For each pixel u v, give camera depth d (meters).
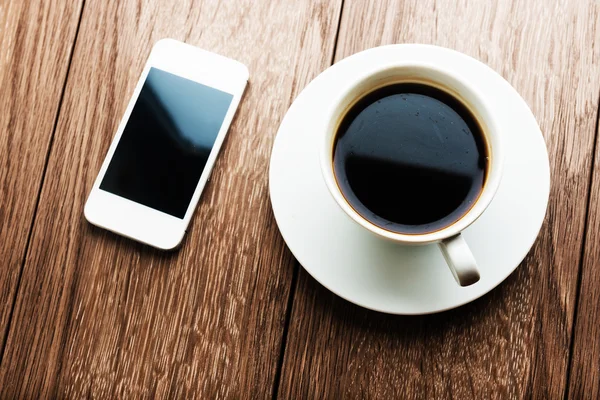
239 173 0.40
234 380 0.39
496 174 0.32
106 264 0.40
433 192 0.35
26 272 0.40
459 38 0.40
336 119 0.34
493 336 0.38
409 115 0.35
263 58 0.40
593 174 0.39
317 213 0.36
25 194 0.40
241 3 0.40
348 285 0.36
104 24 0.41
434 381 0.38
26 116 0.41
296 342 0.39
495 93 0.36
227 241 0.39
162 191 0.39
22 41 0.41
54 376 0.39
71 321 0.39
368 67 0.37
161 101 0.40
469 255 0.32
